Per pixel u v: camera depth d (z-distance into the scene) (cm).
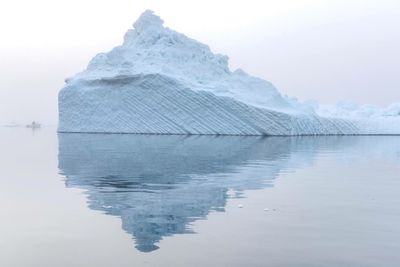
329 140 3547
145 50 5066
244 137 3944
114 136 3991
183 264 502
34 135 4344
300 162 1706
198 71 4938
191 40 5200
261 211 776
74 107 4806
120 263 505
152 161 1723
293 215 742
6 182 1137
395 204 841
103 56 5091
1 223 686
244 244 575
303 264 504
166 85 4459
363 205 832
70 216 732
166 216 734
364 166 1573
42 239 599
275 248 559
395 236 612
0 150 2327
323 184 1112
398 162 1723
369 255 532
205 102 4372
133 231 636
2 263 510
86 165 1570
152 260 514
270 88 4769
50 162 1680
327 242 584
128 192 979
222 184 1108
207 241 588
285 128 4259
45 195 938
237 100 4328
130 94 4588
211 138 3691
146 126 4541
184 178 1222
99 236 612
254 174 1318
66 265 501
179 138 3638
